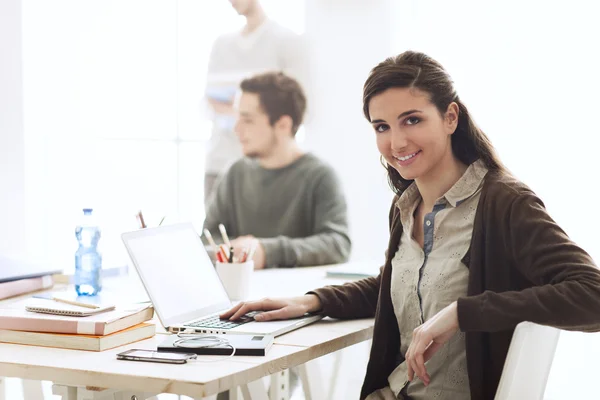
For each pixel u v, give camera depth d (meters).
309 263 2.67
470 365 1.47
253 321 1.67
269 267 2.63
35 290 2.04
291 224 2.87
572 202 2.52
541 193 2.55
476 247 1.50
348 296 1.78
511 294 1.36
